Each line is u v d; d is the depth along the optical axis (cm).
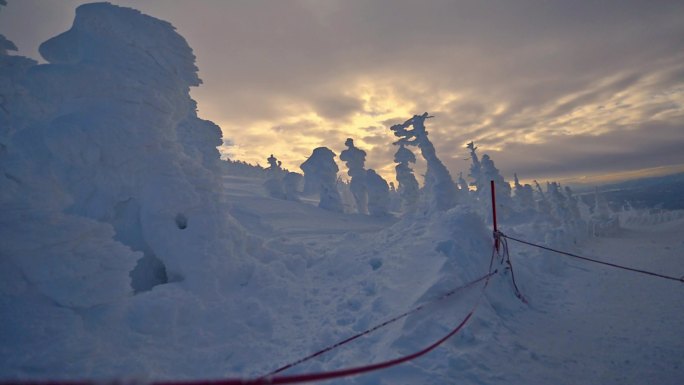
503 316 593
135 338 421
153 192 632
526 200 4216
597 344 483
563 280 960
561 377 387
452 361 394
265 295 652
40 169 537
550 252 1127
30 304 372
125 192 635
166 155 671
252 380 186
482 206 3166
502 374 387
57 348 341
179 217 670
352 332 506
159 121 675
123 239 645
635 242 2045
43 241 391
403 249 823
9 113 582
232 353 461
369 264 838
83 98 609
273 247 982
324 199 3547
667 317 577
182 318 495
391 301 588
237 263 675
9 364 312
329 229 2036
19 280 377
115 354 379
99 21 643
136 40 687
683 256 1226
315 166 3625
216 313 536
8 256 375
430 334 462
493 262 749
